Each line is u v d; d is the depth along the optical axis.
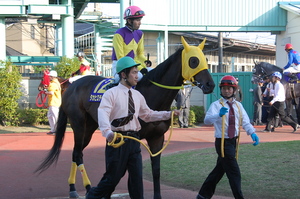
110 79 6.12
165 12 18.17
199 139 11.41
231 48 24.44
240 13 18.55
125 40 6.04
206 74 5.06
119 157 4.30
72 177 5.96
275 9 18.59
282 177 6.21
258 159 7.42
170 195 5.78
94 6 24.30
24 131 13.89
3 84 14.51
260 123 15.18
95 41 20.30
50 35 30.88
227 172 4.88
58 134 6.34
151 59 19.03
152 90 5.43
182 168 7.27
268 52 27.77
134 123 4.48
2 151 9.58
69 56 16.09
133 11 5.99
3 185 6.43
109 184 4.30
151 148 5.40
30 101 16.05
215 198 5.59
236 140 5.05
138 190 4.35
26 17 16.22
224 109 4.76
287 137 11.48
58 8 15.42
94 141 11.16
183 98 14.30
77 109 6.18
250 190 5.71
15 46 32.69
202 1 18.38
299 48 17.73
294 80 12.84
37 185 6.46
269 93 13.01
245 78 16.42
